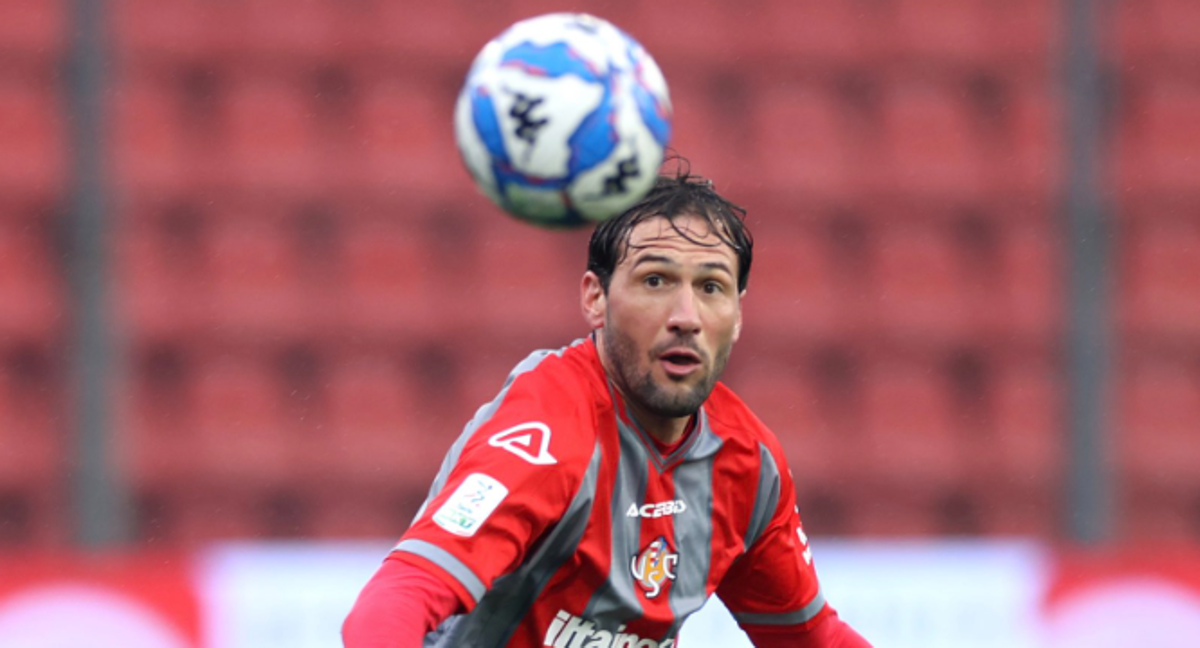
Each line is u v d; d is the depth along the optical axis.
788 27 45.03
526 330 39.47
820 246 41.44
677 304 11.34
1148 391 39.69
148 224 39.56
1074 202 33.91
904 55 44.81
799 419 38.72
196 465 36.34
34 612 25.14
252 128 41.41
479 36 44.22
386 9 44.03
